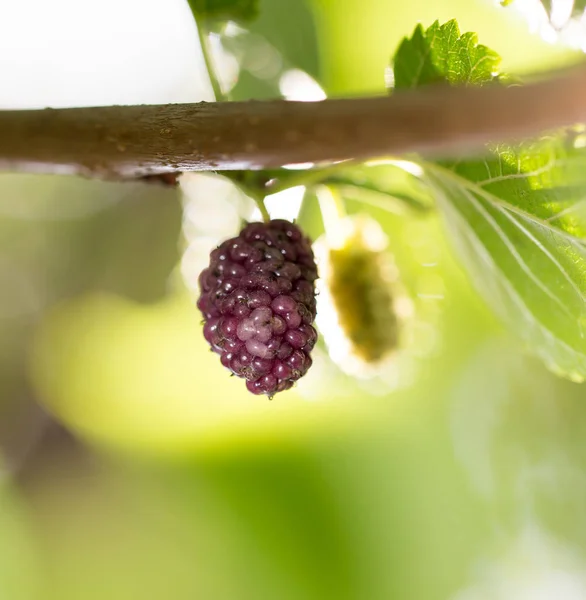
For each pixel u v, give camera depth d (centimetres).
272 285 18
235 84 22
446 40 18
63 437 42
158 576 36
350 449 33
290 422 33
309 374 24
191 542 35
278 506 34
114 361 37
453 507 32
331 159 16
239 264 18
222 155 16
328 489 33
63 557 38
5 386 44
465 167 18
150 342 37
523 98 15
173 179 18
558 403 30
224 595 34
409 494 33
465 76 18
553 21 19
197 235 22
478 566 32
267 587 34
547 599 30
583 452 29
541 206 18
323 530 33
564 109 15
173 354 36
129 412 36
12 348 45
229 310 18
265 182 19
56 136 17
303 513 33
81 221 45
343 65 23
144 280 41
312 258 19
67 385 39
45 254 46
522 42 22
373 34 23
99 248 44
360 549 33
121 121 17
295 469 34
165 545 36
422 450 32
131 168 17
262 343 18
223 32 21
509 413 30
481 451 31
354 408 32
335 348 21
